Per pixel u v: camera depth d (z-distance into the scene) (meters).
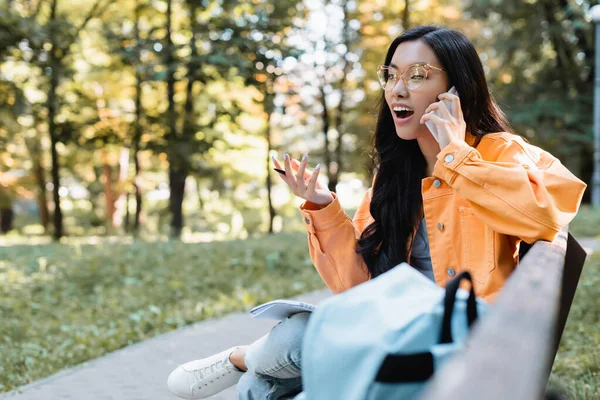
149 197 35.38
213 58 16.25
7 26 17.42
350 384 1.30
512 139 2.26
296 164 2.57
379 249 2.52
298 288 8.54
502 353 0.84
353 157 23.16
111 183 33.75
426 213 2.30
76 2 22.11
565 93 21.73
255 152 27.97
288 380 2.21
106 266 10.02
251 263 10.20
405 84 2.37
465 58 2.35
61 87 21.61
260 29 17.22
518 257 2.22
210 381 2.41
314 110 23.56
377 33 22.45
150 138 20.12
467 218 2.21
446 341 1.38
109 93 24.27
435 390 0.79
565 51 22.22
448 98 2.26
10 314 7.42
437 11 22.52
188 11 19.41
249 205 33.62
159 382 4.48
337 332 1.36
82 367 5.01
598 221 15.56
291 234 15.82
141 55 18.19
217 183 26.89
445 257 2.25
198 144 20.08
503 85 22.22
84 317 7.29
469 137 2.38
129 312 7.35
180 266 10.09
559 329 2.11
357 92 23.47
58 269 9.97
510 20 21.55
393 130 2.57
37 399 4.16
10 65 20.20
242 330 6.23
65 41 19.53
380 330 1.33
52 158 21.78
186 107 20.67
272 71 17.72
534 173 2.06
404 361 1.27
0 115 19.89
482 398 0.73
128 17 22.31
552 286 1.27
